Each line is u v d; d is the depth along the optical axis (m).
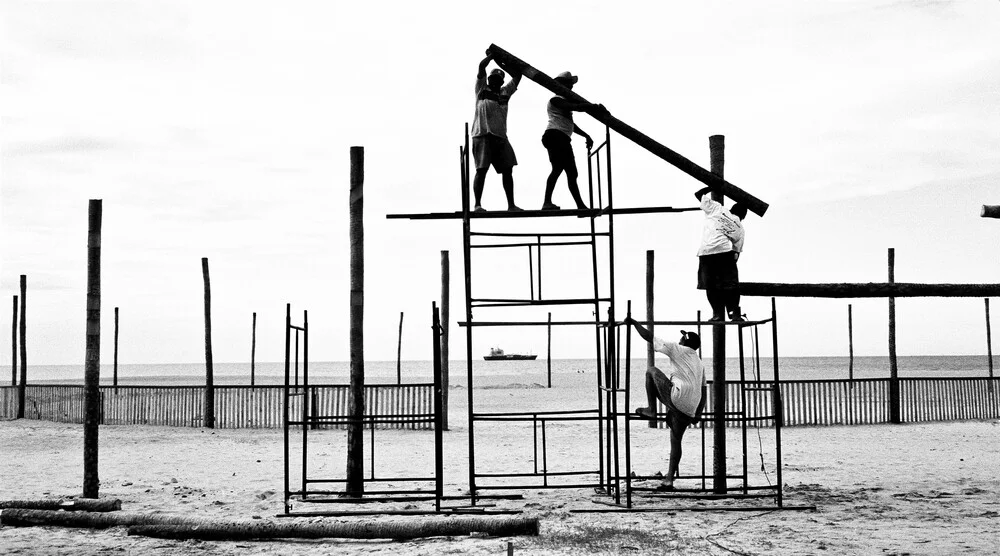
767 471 13.95
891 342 23.75
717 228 10.12
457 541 8.40
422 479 10.54
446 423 22.62
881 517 9.46
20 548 8.22
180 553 8.02
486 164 10.73
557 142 10.73
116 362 30.78
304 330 10.62
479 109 10.76
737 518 9.45
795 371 91.81
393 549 8.09
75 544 8.43
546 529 8.84
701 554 7.62
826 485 12.22
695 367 11.04
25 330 27.33
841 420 23.22
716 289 9.98
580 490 11.78
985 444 18.14
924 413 23.94
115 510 9.98
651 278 22.53
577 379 81.00
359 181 11.72
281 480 13.41
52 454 17.38
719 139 11.07
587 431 21.77
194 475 14.09
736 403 23.11
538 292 10.62
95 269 10.98
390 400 22.91
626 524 9.12
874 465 14.65
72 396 25.38
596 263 11.01
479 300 10.45
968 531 8.66
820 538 8.31
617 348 11.24
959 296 9.57
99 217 11.09
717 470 11.01
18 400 26.83
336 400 23.08
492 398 40.22
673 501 10.58
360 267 11.41
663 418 11.12
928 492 11.44
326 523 8.69
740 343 10.86
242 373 137.12
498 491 11.92
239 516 9.76
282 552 8.05
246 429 22.88
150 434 21.48
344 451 17.59
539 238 10.70
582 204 10.90
